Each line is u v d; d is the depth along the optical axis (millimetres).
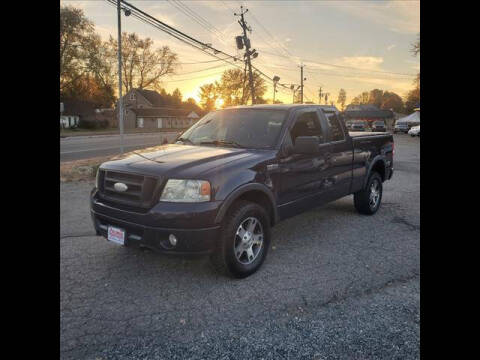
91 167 10664
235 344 2637
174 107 77812
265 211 3859
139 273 3822
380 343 2648
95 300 3250
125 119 66250
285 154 4180
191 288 3504
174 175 3309
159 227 3219
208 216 3264
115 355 2500
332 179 5062
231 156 3820
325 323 2914
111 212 3498
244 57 31719
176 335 2746
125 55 67125
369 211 6176
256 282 3648
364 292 3445
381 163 6426
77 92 57812
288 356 2502
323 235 5152
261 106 4848
